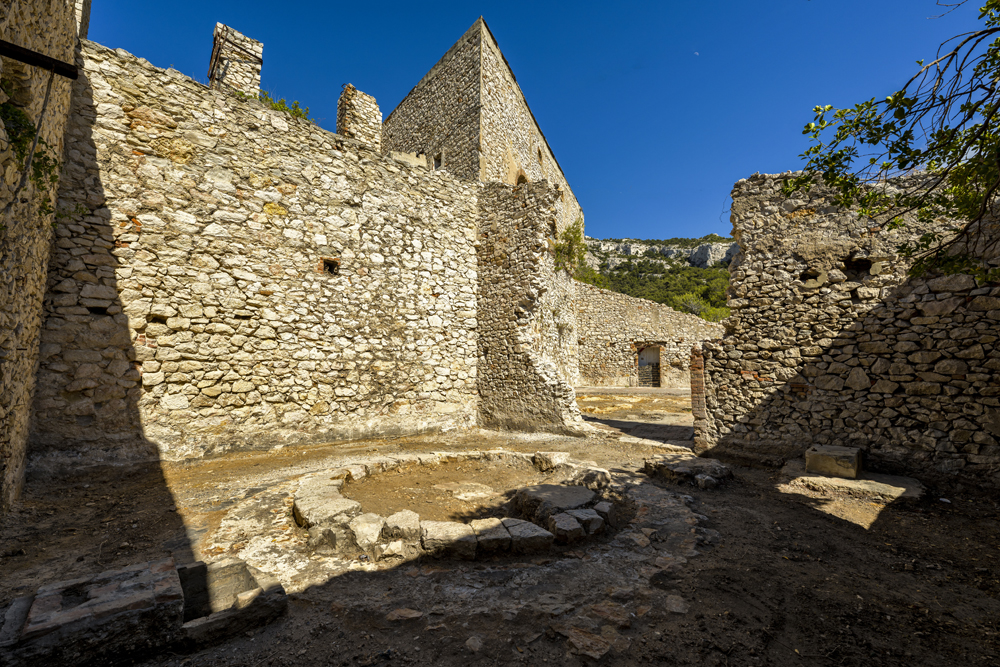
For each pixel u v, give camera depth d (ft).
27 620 5.63
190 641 6.23
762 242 20.12
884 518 12.48
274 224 21.11
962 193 11.64
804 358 18.70
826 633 7.00
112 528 10.44
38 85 10.45
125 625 5.85
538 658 6.27
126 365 16.65
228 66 26.30
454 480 16.20
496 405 28.19
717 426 20.53
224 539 9.95
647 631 6.89
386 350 24.75
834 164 11.19
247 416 19.52
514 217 28.48
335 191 23.45
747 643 6.66
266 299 20.53
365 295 24.12
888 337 16.88
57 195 15.44
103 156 16.84
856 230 18.06
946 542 10.84
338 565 9.01
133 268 17.15
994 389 14.64
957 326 15.51
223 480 14.62
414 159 27.55
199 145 19.25
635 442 23.07
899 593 8.32
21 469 12.84
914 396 16.14
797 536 11.03
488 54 40.27
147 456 16.56
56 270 15.40
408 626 6.97
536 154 53.36
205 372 18.52
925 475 15.49
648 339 58.90
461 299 28.94
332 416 22.29
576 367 56.34
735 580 8.61
